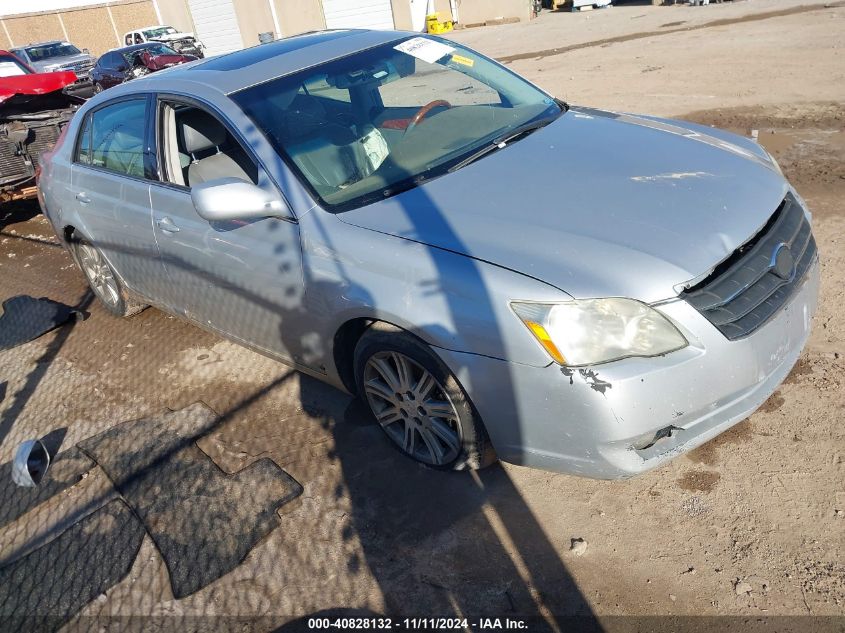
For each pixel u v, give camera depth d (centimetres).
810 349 341
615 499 275
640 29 1570
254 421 358
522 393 242
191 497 311
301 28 2433
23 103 728
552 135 336
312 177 306
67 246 500
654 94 892
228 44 2653
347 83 356
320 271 289
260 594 260
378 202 293
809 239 285
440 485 296
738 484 271
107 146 416
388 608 247
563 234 252
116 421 379
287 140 317
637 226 252
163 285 404
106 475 335
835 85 805
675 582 238
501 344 241
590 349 230
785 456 280
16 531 312
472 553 262
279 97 336
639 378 226
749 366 239
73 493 328
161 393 399
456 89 378
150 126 376
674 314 231
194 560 278
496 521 274
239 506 301
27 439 378
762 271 250
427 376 278
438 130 344
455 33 2186
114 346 464
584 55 1327
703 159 300
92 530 302
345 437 334
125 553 287
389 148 330
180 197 355
